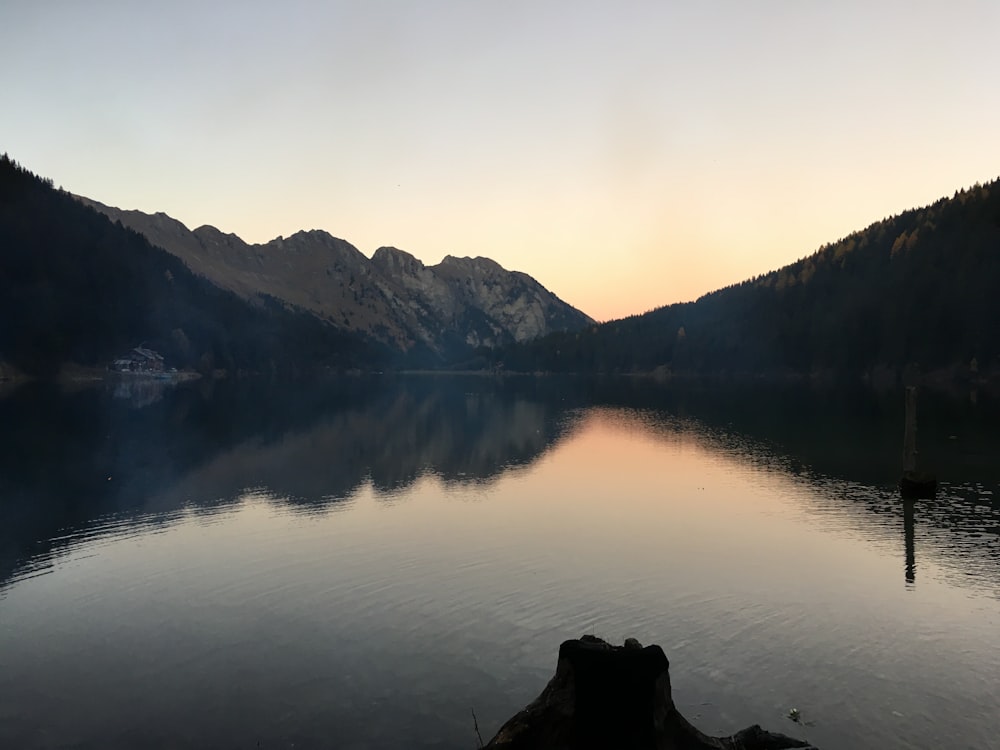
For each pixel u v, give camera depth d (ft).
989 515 101.09
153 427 219.82
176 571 76.43
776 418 257.75
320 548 85.61
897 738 41.70
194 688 49.21
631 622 60.85
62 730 43.91
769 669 51.24
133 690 49.01
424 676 50.60
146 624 61.21
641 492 121.90
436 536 91.35
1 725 44.55
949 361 423.23
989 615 62.34
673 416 280.31
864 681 49.29
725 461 156.66
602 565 77.92
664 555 82.12
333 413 288.71
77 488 123.24
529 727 36.86
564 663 37.99
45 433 197.26
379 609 64.44
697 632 58.54
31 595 69.05
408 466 151.33
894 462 149.69
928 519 98.89
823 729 42.75
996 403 288.51
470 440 199.93
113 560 80.69
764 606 64.69
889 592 68.80
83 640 57.82
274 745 41.91
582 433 219.20
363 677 50.52
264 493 120.37
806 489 122.11
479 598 67.21
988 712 44.80
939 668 51.39
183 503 111.75
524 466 152.56
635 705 35.99
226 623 61.26
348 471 144.05
